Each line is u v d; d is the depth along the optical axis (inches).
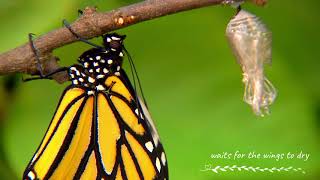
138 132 15.3
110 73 15.2
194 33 17.2
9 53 14.4
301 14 17.5
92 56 15.0
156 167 15.3
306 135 17.0
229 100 17.0
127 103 15.3
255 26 13.9
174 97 16.9
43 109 16.9
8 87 16.8
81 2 16.2
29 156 16.7
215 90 17.0
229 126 16.9
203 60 17.1
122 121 15.3
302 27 17.5
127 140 15.3
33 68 14.4
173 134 16.8
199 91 17.0
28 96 16.9
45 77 14.5
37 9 16.3
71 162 15.1
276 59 17.3
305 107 17.1
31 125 16.8
